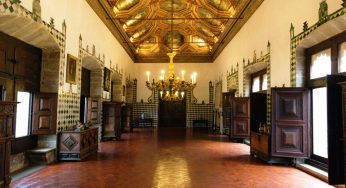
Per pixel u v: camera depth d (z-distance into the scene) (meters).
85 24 9.79
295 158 7.25
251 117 9.28
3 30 6.20
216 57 19.88
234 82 14.06
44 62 7.79
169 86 11.91
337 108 4.91
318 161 6.75
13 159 6.60
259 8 10.08
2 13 5.27
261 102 9.38
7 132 5.00
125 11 13.14
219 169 6.96
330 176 4.86
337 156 4.89
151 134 15.89
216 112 19.14
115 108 12.82
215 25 15.44
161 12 15.52
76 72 8.99
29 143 7.41
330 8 5.65
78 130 8.00
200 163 7.69
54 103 7.62
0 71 6.13
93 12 10.65
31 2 6.18
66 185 5.37
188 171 6.71
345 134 4.70
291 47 7.47
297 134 7.19
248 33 11.54
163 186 5.39
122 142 12.18
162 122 21.86
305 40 6.77
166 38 20.22
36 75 7.61
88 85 11.85
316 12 6.19
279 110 7.36
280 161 7.56
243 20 12.07
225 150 10.05
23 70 7.02
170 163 7.64
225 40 16.06
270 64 8.97
